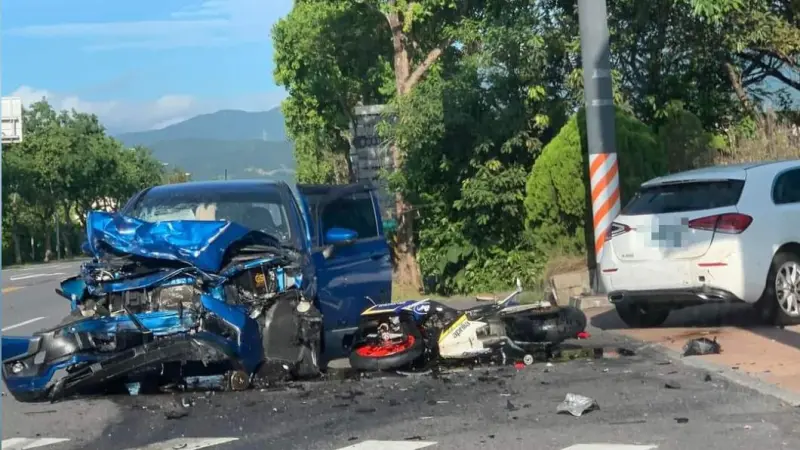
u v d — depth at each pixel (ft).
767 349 33.14
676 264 37.52
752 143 59.31
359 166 77.66
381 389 30.42
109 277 30.81
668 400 26.66
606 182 48.60
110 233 30.78
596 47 48.55
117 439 25.13
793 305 37.78
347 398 29.14
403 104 65.26
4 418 28.37
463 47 72.38
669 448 21.53
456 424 24.99
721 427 23.30
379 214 42.11
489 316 33.99
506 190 62.44
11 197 239.91
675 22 62.95
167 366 31.96
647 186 39.63
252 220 35.19
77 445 24.64
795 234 37.96
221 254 30.66
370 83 100.83
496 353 33.76
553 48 62.18
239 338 30.37
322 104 115.75
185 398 30.17
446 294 66.54
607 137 48.60
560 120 62.95
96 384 31.55
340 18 88.12
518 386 29.76
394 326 33.37
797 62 69.36
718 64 65.51
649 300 38.45
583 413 25.38
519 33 61.05
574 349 36.40
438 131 63.93
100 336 29.84
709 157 58.85
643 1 61.72
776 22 65.21
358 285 38.81
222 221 31.58
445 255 65.31
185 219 35.09
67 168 245.04
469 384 30.48
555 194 55.36
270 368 31.68
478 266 64.64
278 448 23.35
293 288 32.53
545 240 56.54
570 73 63.87
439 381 31.32
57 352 29.66
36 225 268.82
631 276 38.68
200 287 30.53
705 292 36.91
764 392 26.89
